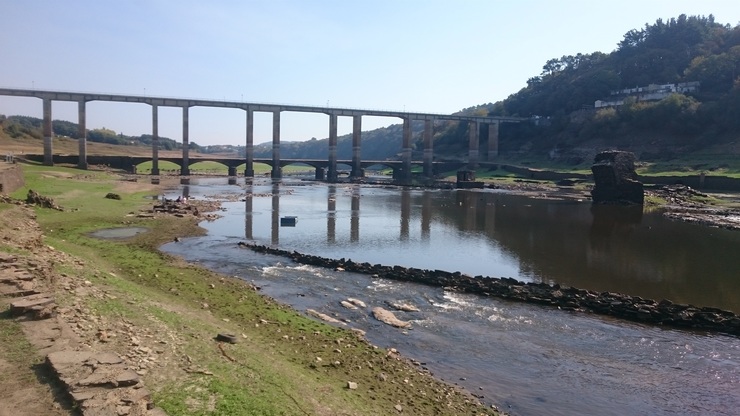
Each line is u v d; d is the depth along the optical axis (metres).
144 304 21.95
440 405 17.77
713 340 26.59
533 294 33.19
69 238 43.75
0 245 26.16
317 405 15.05
